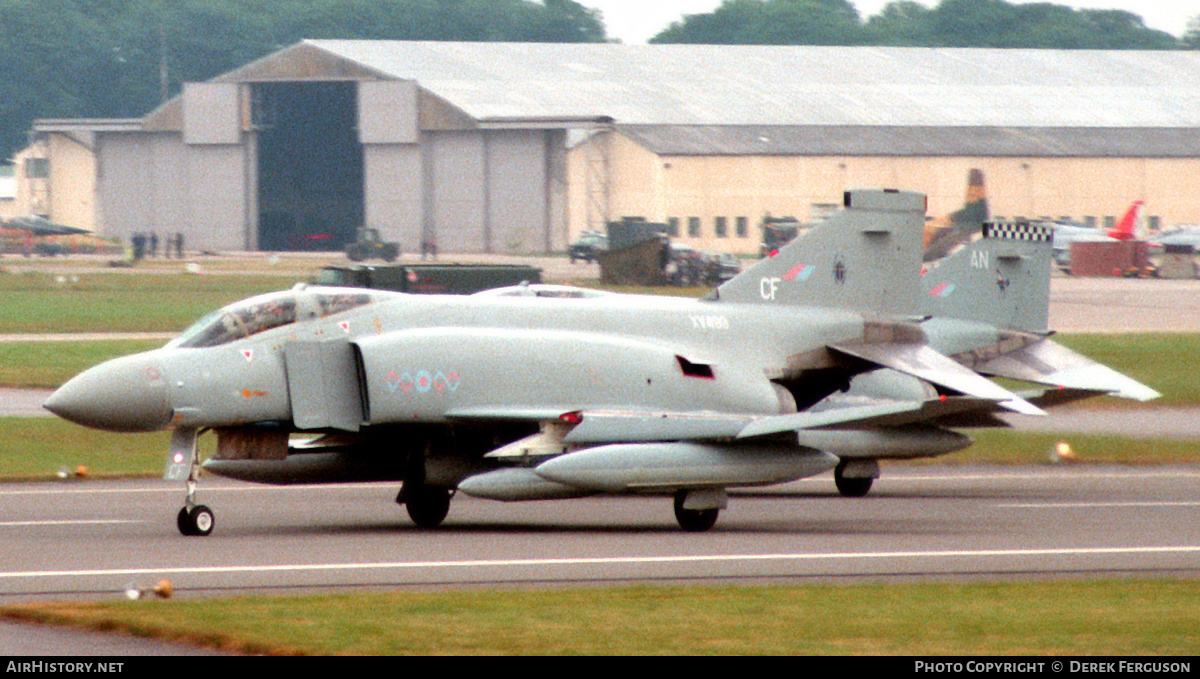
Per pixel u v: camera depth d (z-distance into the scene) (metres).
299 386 68.00
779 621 44.34
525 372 71.19
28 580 52.75
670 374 74.44
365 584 52.62
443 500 71.38
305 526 69.88
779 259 81.56
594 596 48.72
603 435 69.69
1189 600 48.69
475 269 198.38
